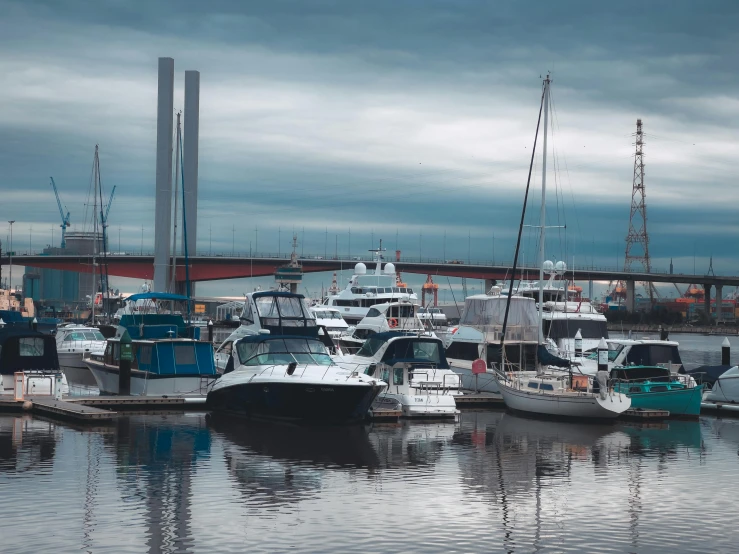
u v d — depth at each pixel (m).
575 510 23.97
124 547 20.11
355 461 29.59
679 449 32.91
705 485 27.03
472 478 27.52
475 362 45.09
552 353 48.62
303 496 24.73
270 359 38.19
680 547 20.95
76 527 21.45
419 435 34.94
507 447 32.84
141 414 38.81
